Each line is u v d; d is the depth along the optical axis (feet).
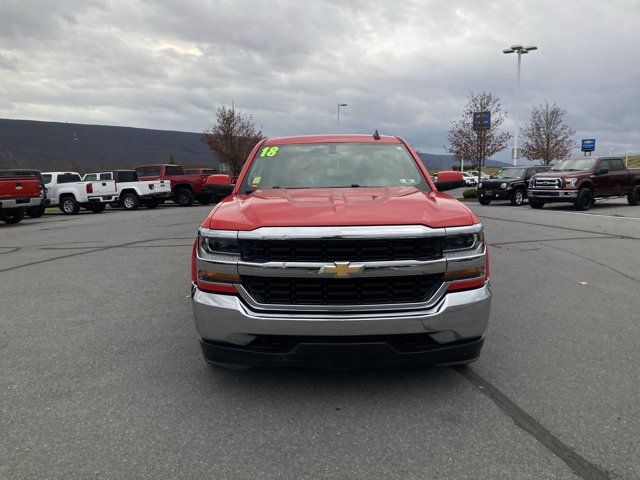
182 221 53.26
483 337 10.32
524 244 31.83
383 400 10.47
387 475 7.89
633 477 7.79
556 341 13.91
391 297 9.77
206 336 10.20
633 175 64.69
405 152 15.57
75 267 25.93
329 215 10.09
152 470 8.08
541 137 133.80
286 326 9.58
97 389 11.10
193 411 10.06
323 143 15.89
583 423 9.43
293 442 8.88
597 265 24.64
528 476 7.84
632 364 12.23
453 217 10.24
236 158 137.18
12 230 47.80
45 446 8.80
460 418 9.68
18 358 13.00
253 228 9.87
